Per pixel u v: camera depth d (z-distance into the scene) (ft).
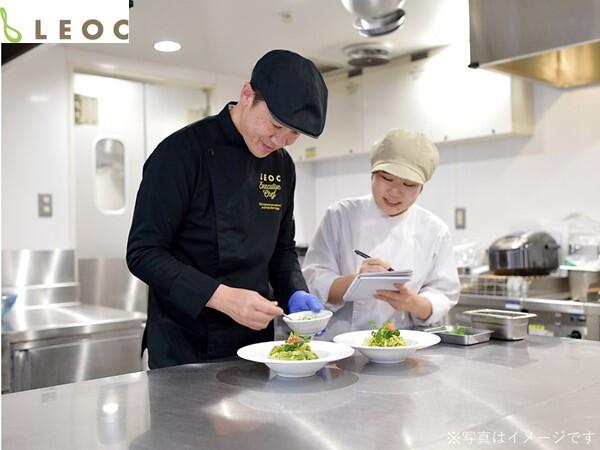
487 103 10.71
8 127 10.55
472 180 11.89
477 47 7.83
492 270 10.12
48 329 8.27
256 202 5.21
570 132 10.42
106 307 11.22
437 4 9.22
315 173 15.08
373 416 3.27
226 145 5.07
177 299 4.53
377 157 6.23
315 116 4.37
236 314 4.42
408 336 5.15
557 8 7.00
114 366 8.98
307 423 3.16
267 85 4.38
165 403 3.56
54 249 11.02
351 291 5.35
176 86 12.98
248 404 3.52
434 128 11.54
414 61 11.83
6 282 10.49
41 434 3.04
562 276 9.76
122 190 12.26
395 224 6.61
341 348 4.55
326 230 6.90
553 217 10.68
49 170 11.03
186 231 5.03
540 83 9.93
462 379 4.07
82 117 11.69
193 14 9.53
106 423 3.20
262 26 10.14
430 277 6.66
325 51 11.71
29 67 10.77
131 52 11.60
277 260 5.78
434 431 3.02
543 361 4.62
